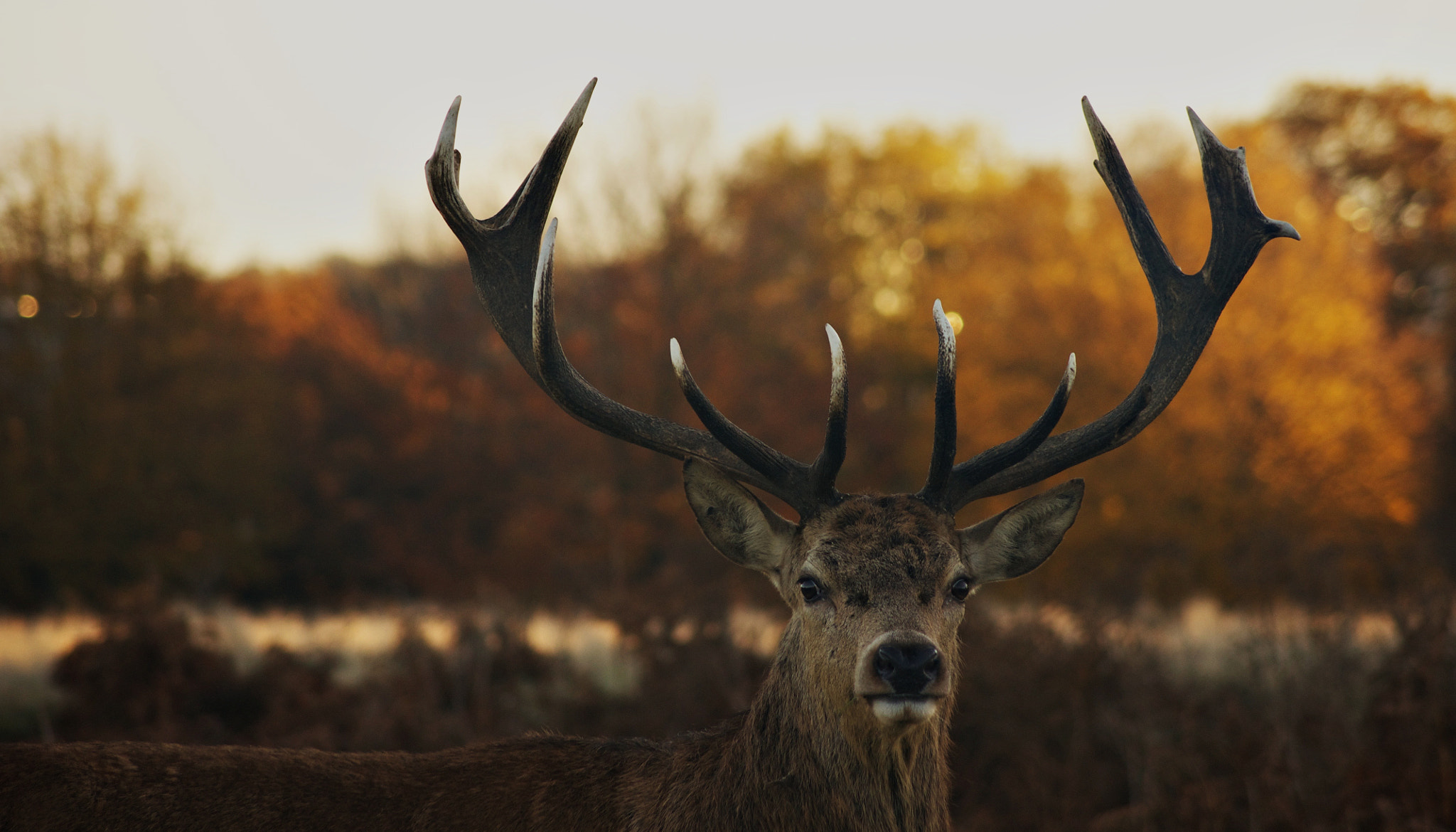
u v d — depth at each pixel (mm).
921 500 5652
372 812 5398
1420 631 9148
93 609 34375
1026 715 10336
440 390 40844
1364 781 8500
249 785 5379
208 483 38719
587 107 6375
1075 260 34125
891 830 5199
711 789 5422
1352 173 43531
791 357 40062
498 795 5516
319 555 40688
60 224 38250
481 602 17266
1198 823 8812
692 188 38688
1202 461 28453
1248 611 13797
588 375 36719
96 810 5168
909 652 4875
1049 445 6172
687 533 30672
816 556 5355
